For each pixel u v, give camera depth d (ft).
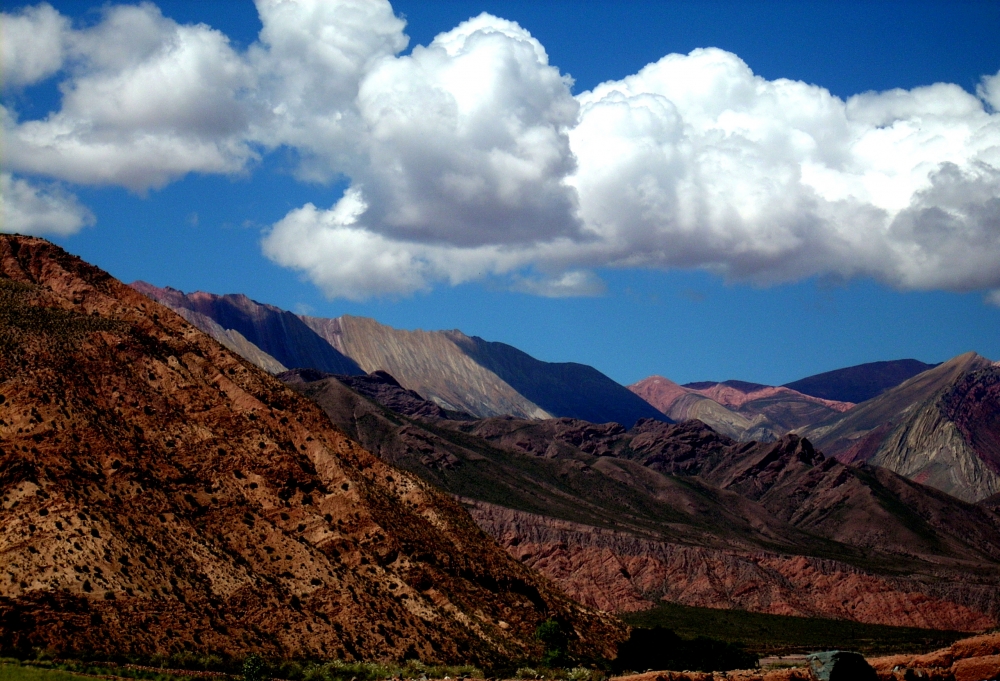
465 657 364.17
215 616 318.45
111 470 342.85
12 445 330.54
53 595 294.25
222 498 370.73
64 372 371.35
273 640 324.80
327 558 370.94
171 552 331.77
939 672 219.00
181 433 386.93
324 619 342.64
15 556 300.40
